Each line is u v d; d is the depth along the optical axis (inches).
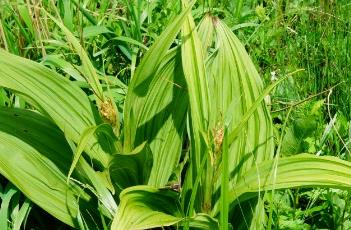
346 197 56.0
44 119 54.1
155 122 53.0
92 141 52.3
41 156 52.2
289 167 46.6
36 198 49.8
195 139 48.5
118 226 44.2
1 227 50.1
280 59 73.8
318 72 71.7
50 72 51.3
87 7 76.6
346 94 68.4
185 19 47.2
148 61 49.4
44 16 65.4
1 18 65.3
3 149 50.9
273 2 82.3
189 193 50.5
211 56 52.7
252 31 80.5
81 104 52.3
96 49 71.2
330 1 76.7
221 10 79.1
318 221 56.6
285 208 55.1
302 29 77.5
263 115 51.6
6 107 53.7
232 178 50.3
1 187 53.0
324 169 45.5
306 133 58.5
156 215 46.4
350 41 72.4
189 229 49.6
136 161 50.8
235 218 52.4
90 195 52.7
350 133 60.8
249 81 51.5
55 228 55.2
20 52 64.9
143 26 76.5
